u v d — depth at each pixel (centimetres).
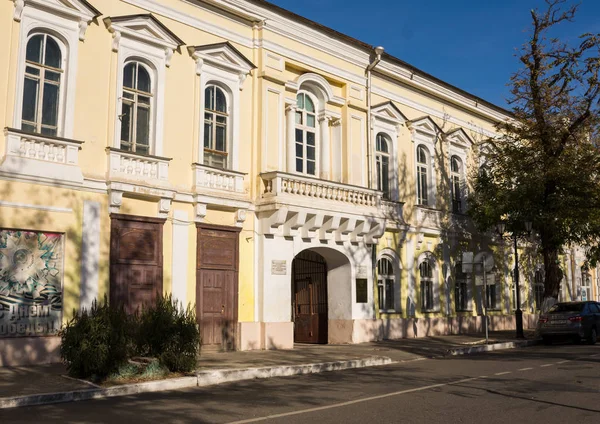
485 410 929
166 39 1692
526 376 1302
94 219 1511
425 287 2517
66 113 1481
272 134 1927
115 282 1535
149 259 1611
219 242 1780
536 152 2373
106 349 1161
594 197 2272
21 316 1379
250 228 1861
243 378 1323
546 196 2347
